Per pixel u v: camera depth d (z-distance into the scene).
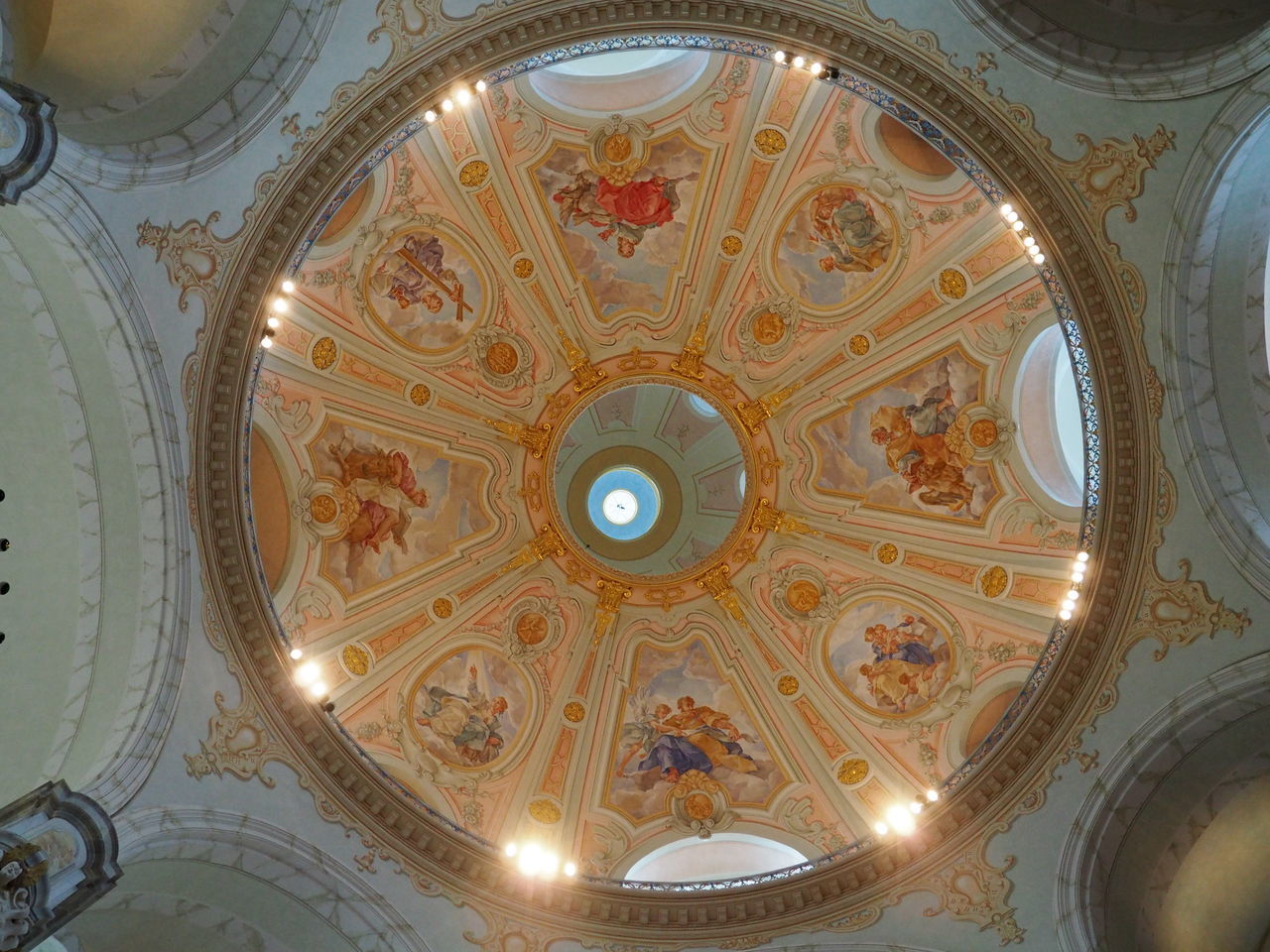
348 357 15.42
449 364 16.36
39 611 9.99
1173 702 10.99
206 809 10.58
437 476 16.44
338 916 11.47
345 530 15.34
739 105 14.53
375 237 14.81
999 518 15.09
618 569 17.14
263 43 9.93
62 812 7.84
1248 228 9.71
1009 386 14.94
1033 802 11.76
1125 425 10.97
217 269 10.72
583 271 16.38
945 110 10.56
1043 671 11.98
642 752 15.73
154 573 10.62
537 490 17.11
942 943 11.58
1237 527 10.44
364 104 10.62
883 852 12.21
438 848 12.18
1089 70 9.87
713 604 16.81
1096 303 10.69
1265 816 10.52
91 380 10.05
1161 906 11.13
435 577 16.08
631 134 14.78
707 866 14.03
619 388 17.11
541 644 16.45
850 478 16.58
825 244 15.62
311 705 11.91
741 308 16.53
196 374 10.82
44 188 9.02
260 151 10.47
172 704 10.61
